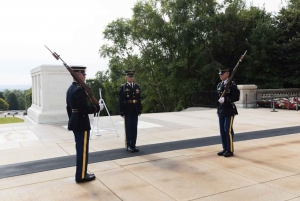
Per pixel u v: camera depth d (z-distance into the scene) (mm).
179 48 21547
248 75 21562
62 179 4383
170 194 3748
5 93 109625
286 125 9352
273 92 18062
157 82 25609
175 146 6457
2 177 4508
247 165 4941
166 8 21422
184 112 14406
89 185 4117
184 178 4336
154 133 8219
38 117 10359
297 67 21047
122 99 5965
